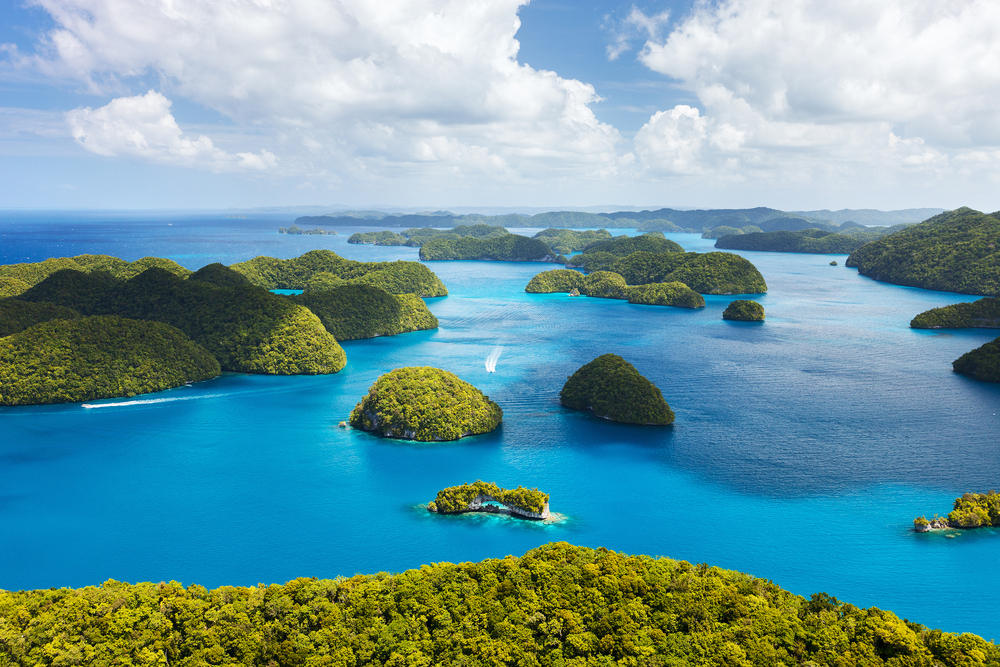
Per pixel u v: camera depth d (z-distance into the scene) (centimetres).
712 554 11669
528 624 8419
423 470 15338
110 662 7675
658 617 8394
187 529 12794
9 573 11362
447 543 12094
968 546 11831
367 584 9331
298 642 8125
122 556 11862
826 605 8606
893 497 13900
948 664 7475
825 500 13762
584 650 7900
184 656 8081
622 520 12912
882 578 10850
